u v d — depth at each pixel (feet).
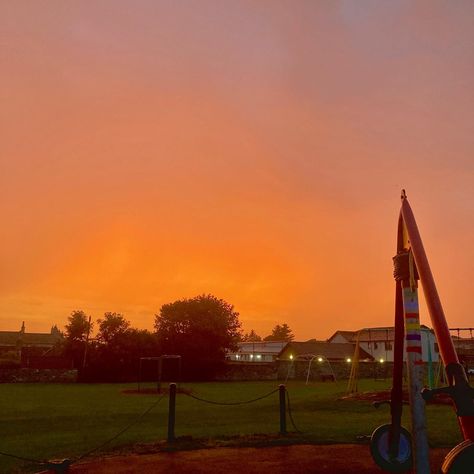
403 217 13.55
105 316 153.38
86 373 146.51
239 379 159.94
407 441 17.95
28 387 110.52
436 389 8.37
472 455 7.20
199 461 26.17
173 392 32.91
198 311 157.48
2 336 268.41
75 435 37.47
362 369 168.14
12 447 32.14
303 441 31.58
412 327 13.62
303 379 163.12
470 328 141.08
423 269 11.47
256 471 23.77
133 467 24.94
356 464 25.13
